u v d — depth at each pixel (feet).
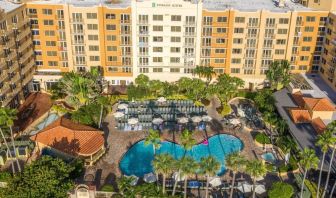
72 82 330.54
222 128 328.29
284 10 375.86
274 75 366.63
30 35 363.76
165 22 365.61
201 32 369.91
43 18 362.94
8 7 336.70
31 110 349.61
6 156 282.56
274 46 377.71
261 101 347.15
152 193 234.99
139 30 368.68
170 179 263.49
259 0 418.10
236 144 306.76
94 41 373.81
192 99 370.32
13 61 330.34
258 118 341.00
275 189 240.53
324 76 379.76
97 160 284.82
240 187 253.65
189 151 296.51
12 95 331.36
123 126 327.67
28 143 293.02
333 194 254.06
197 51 377.91
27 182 222.89
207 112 353.10
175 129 325.21
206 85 377.91
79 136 287.48
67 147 279.28
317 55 386.11
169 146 302.66
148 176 258.57
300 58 388.16
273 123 318.45
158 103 362.94
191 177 266.36
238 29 369.71
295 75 389.19
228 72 388.78
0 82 308.40
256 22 367.04
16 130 316.19
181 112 349.41
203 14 362.94
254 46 377.09
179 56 380.78
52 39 372.38
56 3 365.20
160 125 326.65
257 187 252.01
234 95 377.71
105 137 312.91
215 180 259.19
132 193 231.09
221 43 376.27
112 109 355.56
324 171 261.65
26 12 357.00
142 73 387.75
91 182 262.88
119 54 380.58
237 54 380.99
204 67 378.73
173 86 371.56
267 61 384.68
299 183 260.01
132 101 364.58
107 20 364.99
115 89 387.75
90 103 333.62
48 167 232.53
